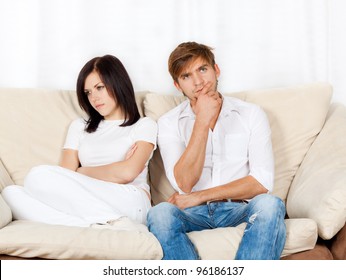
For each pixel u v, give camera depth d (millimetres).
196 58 2467
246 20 3242
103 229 2039
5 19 3160
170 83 3260
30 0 3164
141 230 2139
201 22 3242
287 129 2723
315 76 3248
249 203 2133
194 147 2375
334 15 3230
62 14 3195
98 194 2334
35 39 3180
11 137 2697
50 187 2258
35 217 2273
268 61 3260
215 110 2414
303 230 2053
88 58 3227
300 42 3236
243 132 2486
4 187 2523
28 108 2754
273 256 1956
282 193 2652
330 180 2252
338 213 2102
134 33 3240
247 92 2855
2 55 3176
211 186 2477
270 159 2436
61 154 2709
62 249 1930
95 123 2682
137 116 2682
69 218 2242
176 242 1987
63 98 2836
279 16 3238
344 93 3258
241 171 2484
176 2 3232
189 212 2320
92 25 3215
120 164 2498
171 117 2596
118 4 3221
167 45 3246
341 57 3246
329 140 2600
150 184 2748
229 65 3262
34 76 3195
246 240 1964
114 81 2627
